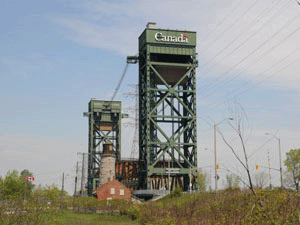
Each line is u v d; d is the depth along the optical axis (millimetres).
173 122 101000
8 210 34750
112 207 60219
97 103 146500
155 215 44812
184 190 98875
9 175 89000
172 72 101625
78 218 47844
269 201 21578
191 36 101125
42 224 35219
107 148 129500
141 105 104125
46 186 123062
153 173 95688
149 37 98875
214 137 61250
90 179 141000
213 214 28875
